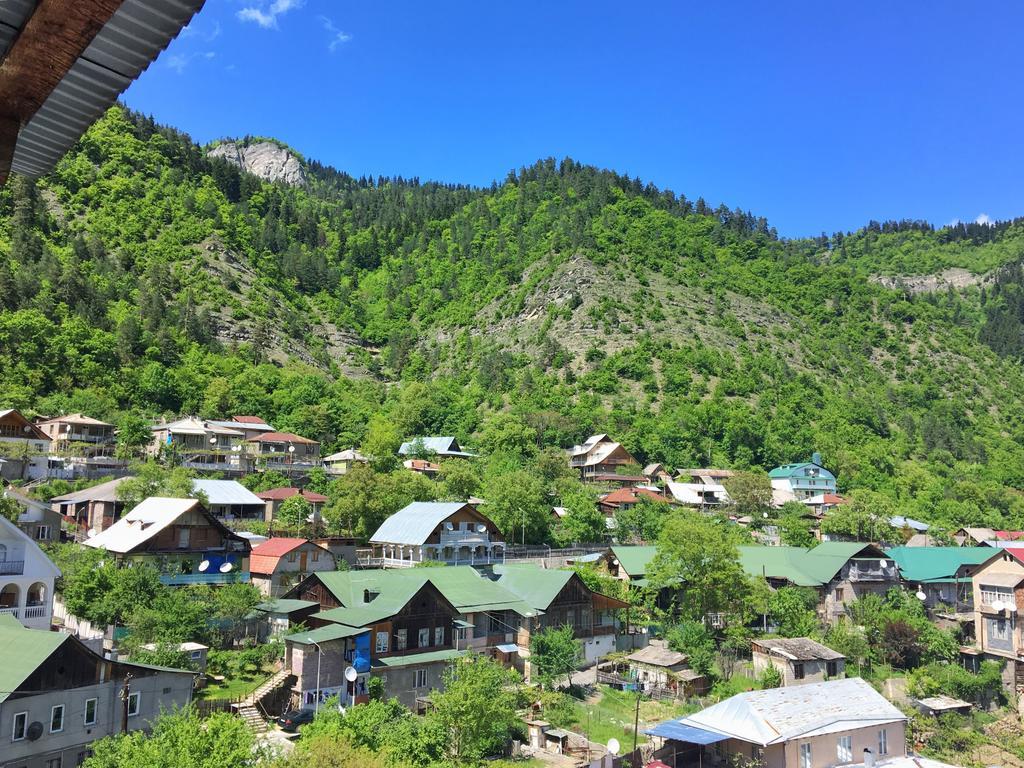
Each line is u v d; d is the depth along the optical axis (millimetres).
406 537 74938
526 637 61188
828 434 179625
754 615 73875
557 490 114750
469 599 60656
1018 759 55875
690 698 58719
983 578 76312
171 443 103438
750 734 45875
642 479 139375
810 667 63281
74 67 6094
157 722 35906
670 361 198250
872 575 83750
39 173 7926
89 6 5184
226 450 110188
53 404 112062
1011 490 164000
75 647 37406
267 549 66812
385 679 51719
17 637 37500
